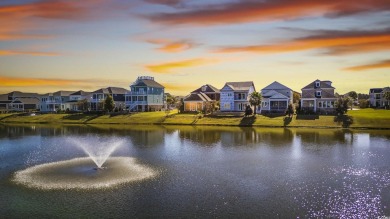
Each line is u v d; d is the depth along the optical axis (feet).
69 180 112.78
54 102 513.86
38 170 127.75
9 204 90.48
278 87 384.06
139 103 445.78
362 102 439.22
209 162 141.79
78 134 254.27
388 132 241.55
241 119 318.86
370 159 146.10
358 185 106.32
